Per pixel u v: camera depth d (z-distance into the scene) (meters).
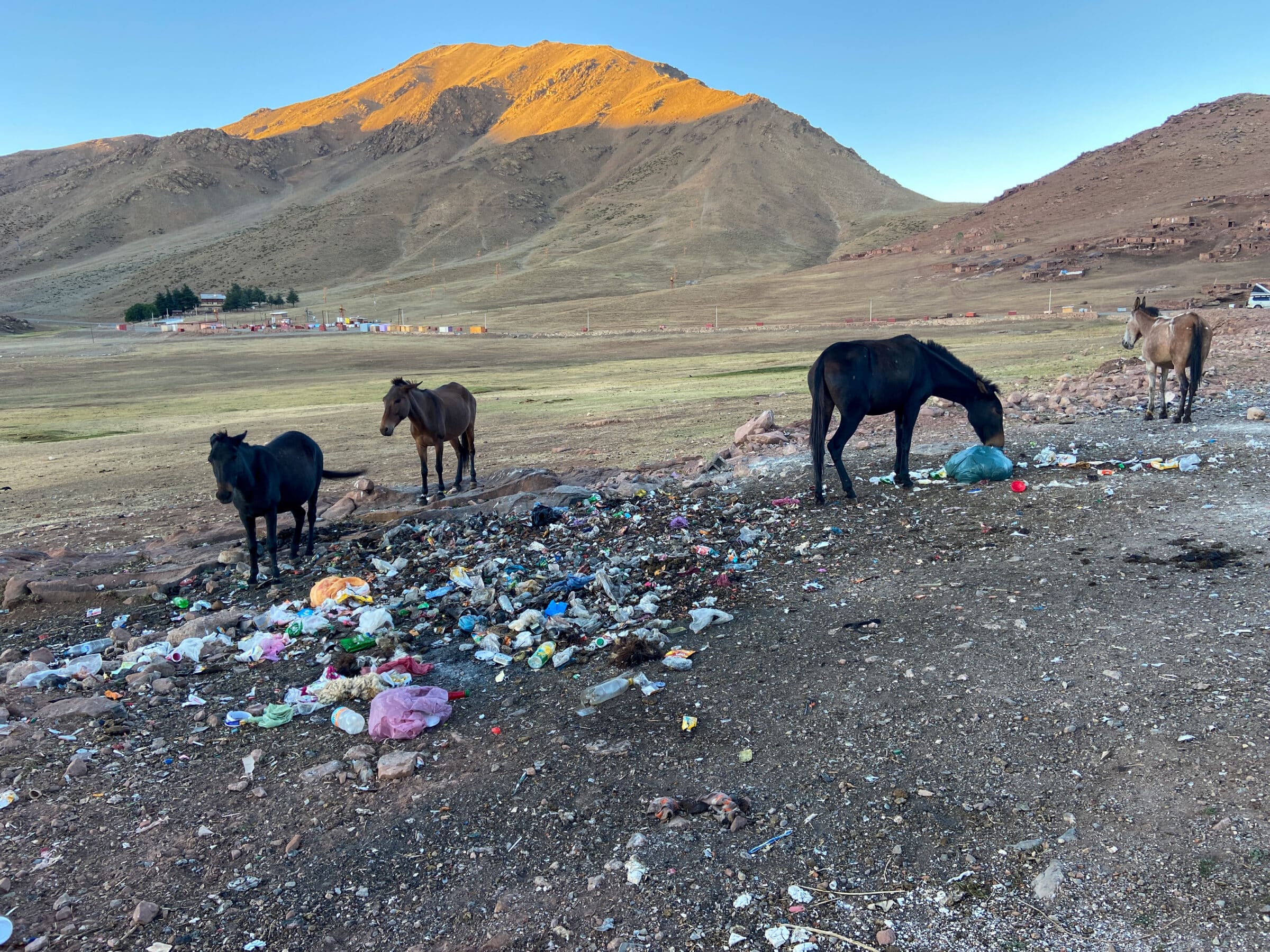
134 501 18.02
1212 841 4.00
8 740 6.15
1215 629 6.05
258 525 13.56
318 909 4.21
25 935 4.12
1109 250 130.50
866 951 3.66
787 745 5.32
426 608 8.68
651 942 3.84
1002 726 5.21
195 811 5.14
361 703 6.50
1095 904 3.77
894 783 4.81
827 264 195.50
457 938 3.97
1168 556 7.68
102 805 5.25
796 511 10.81
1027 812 4.43
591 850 4.50
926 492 10.98
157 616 9.41
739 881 4.18
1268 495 9.18
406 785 5.26
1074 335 55.84
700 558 9.31
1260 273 103.31
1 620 9.96
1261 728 4.75
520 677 6.80
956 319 92.25
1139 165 177.38
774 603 7.82
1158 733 4.88
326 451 23.83
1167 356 13.81
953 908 3.87
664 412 26.88
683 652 6.76
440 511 12.72
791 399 27.28
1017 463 12.16
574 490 12.81
